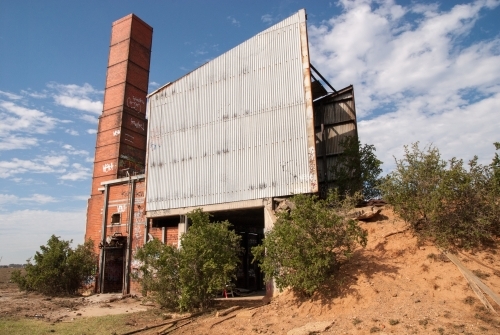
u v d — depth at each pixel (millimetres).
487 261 10250
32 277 23844
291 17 17969
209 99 20031
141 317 14086
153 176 21312
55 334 11734
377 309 9789
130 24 35344
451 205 11688
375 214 14008
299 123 16641
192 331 11328
